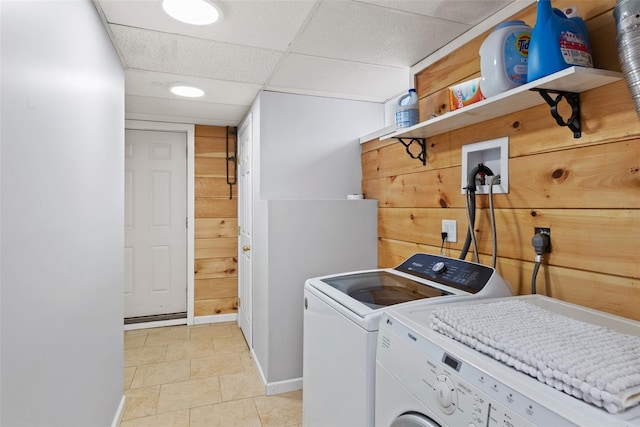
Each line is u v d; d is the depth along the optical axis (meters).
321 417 1.55
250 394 2.43
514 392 0.71
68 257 1.26
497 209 1.57
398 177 2.35
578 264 1.24
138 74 2.32
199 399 2.37
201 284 3.77
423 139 2.06
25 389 0.96
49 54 1.10
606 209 1.16
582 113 1.22
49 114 1.10
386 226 2.51
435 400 0.89
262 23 1.67
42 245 1.06
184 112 3.24
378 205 2.62
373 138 2.64
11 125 0.88
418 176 2.13
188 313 3.72
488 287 1.37
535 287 1.34
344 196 2.82
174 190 3.75
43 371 1.07
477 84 1.49
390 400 1.08
